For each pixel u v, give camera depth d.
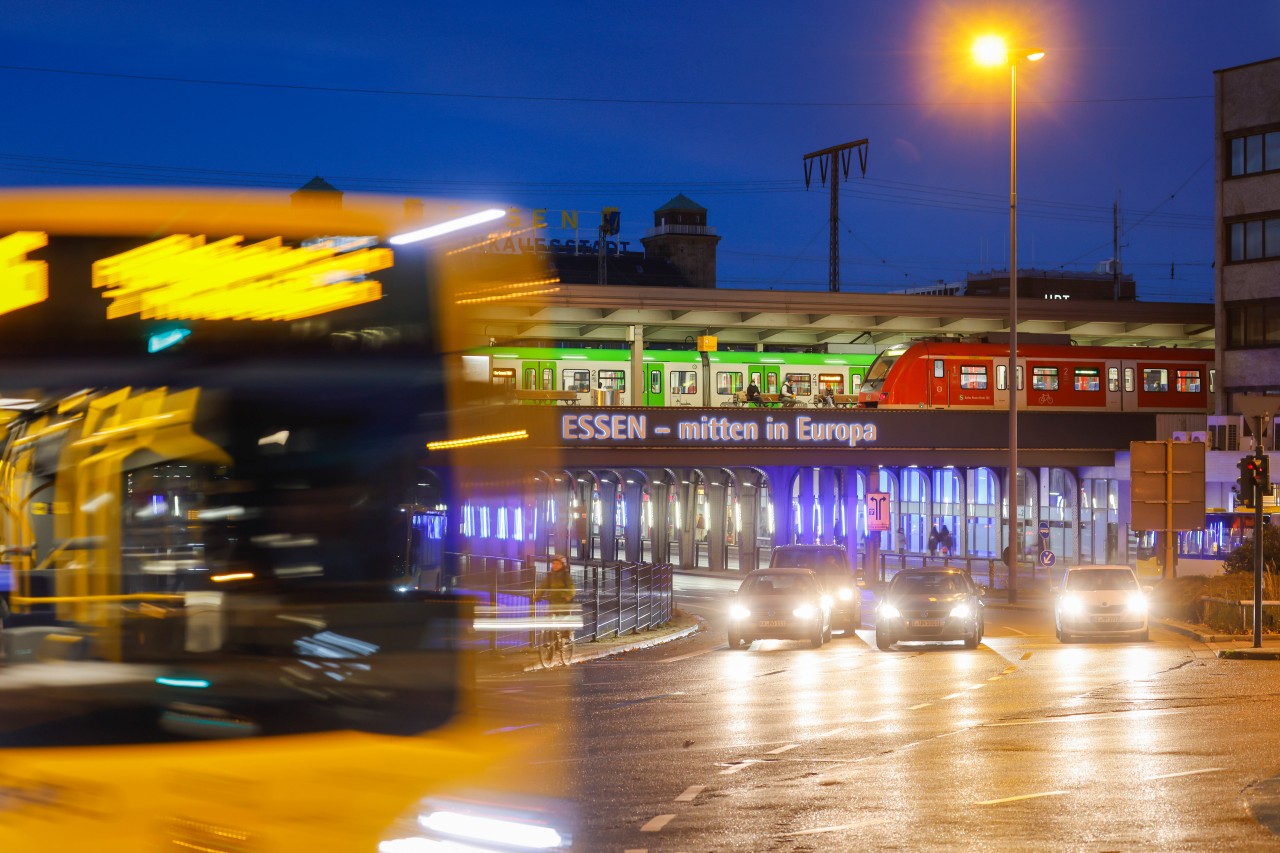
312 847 6.70
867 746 16.94
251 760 6.66
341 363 7.52
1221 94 72.19
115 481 6.94
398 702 7.20
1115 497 64.56
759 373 71.06
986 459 62.19
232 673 6.91
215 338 7.28
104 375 7.04
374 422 7.55
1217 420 60.81
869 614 46.84
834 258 99.06
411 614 7.35
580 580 37.66
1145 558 57.47
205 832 6.55
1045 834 11.93
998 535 66.50
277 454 7.28
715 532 71.31
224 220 7.39
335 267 7.61
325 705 7.05
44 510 6.82
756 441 57.56
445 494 7.77
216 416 7.20
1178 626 36.97
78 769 6.47
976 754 16.33
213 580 6.98
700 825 12.23
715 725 18.83
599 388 66.12
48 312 7.04
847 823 12.35
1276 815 12.75
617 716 19.80
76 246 7.13
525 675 23.17
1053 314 74.94
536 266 8.32
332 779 6.76
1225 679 24.86
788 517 65.94
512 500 8.27
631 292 66.44
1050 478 69.88
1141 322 76.38
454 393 7.89
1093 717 19.66
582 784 14.30
